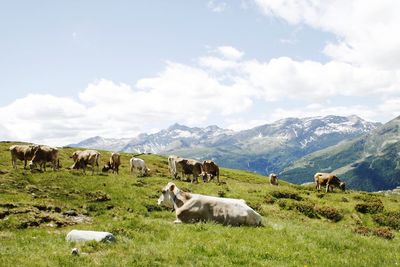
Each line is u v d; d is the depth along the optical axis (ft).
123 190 110.52
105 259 39.65
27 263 37.91
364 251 51.96
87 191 106.22
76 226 69.41
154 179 139.74
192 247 46.50
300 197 127.03
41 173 125.49
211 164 162.09
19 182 107.86
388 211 112.37
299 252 47.70
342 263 44.21
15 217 68.54
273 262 42.96
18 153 136.98
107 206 93.40
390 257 49.60
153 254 42.55
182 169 155.74
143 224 59.82
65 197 97.30
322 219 105.50
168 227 59.82
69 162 173.06
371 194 160.15
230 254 45.32
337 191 163.63
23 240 50.14
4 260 38.93
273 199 118.83
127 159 236.02
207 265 40.24
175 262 40.40
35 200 86.79
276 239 53.93
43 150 135.85
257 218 66.28
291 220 98.22
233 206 66.03
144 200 101.45
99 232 49.32
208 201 67.15
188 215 66.69
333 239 56.03
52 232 61.52
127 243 47.57
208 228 58.70
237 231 57.67
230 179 203.31
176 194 70.08
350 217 108.27
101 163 195.83
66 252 42.55
